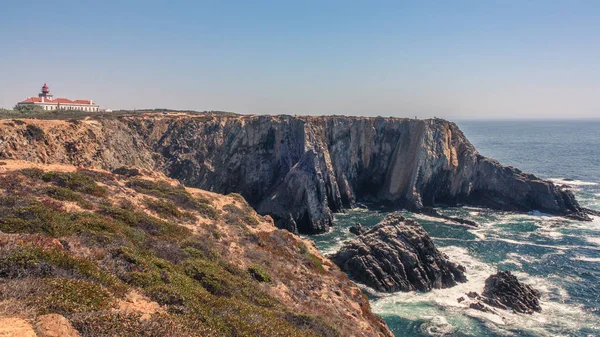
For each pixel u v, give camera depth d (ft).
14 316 31.24
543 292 155.74
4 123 121.08
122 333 34.58
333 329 65.46
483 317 135.13
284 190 271.49
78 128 148.66
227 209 131.95
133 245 67.10
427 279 161.27
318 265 115.55
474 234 234.17
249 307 57.98
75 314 34.78
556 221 265.13
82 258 49.88
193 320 44.68
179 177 294.46
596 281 165.17
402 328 128.26
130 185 117.60
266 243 110.32
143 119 313.53
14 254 41.55
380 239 176.96
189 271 66.08
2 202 67.92
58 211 73.00
